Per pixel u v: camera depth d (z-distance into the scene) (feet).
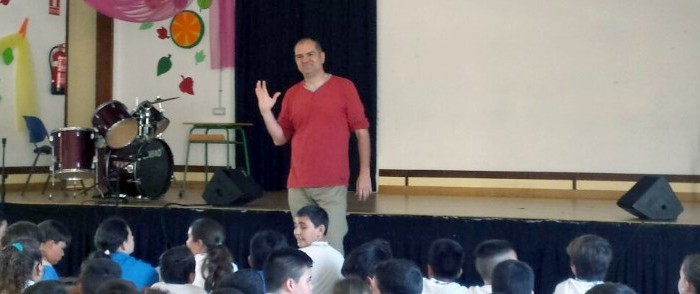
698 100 22.09
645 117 22.48
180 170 26.35
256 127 25.13
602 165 22.81
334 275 11.71
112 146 20.25
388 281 8.33
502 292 8.70
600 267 10.37
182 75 26.35
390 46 24.45
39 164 24.16
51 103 24.63
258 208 17.85
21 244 9.14
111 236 11.57
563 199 22.38
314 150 13.98
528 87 23.39
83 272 9.05
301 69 14.05
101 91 26.53
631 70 22.57
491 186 23.65
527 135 23.39
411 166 24.35
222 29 25.79
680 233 15.46
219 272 10.21
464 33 23.88
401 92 24.41
